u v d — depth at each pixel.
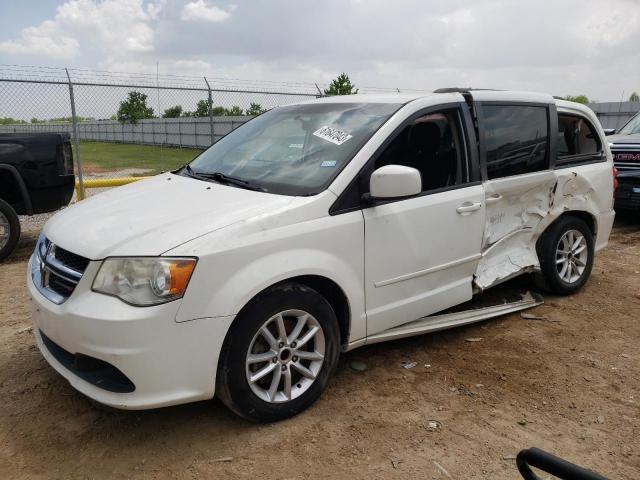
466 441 2.98
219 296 2.74
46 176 6.52
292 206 3.05
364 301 3.40
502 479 2.69
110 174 17.38
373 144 3.43
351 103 3.98
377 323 3.52
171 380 2.69
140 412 3.17
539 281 5.14
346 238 3.22
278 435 2.98
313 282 3.22
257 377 2.95
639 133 9.03
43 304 2.90
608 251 7.08
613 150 8.43
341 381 3.57
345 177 3.27
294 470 2.71
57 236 3.07
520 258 4.64
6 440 2.89
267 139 4.01
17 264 6.25
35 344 4.01
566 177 4.80
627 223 8.91
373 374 3.67
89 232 2.94
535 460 1.54
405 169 3.17
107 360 2.63
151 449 2.85
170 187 3.65
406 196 3.38
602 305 5.05
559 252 5.04
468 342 4.21
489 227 4.24
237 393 2.89
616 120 23.92
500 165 4.25
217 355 2.77
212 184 3.56
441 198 3.75
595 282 5.71
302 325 3.10
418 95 3.89
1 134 6.25
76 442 2.89
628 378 3.72
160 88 10.41
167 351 2.65
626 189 8.29
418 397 3.40
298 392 3.14
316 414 3.19
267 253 2.90
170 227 2.84
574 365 3.88
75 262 2.86
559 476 1.50
